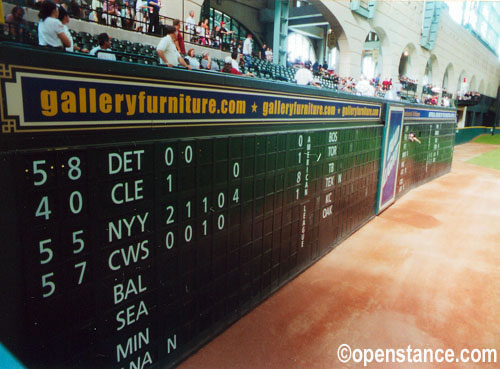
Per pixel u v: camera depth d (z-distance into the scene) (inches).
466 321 162.4
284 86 160.9
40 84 75.0
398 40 844.6
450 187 467.2
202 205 123.0
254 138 143.8
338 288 187.0
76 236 85.4
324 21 885.8
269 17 928.3
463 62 1355.8
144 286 106.4
